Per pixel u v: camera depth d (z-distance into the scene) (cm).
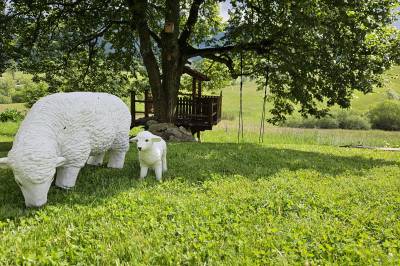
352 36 1391
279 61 1625
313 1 1252
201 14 2011
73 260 380
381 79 1559
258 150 1195
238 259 388
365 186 742
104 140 688
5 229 461
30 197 538
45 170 529
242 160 992
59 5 1672
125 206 560
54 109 600
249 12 1515
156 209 543
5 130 2159
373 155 1261
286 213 553
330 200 621
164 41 1571
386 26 1451
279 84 1736
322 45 1388
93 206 560
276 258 393
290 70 1551
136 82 1995
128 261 390
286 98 1786
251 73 1783
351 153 1298
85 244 421
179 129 1530
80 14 1658
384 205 607
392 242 447
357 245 428
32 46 1708
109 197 598
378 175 876
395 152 1375
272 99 1894
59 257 380
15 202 578
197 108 1797
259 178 780
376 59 1473
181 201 585
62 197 595
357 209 576
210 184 709
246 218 514
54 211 525
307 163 994
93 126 650
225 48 1689
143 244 422
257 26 1484
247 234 460
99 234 447
